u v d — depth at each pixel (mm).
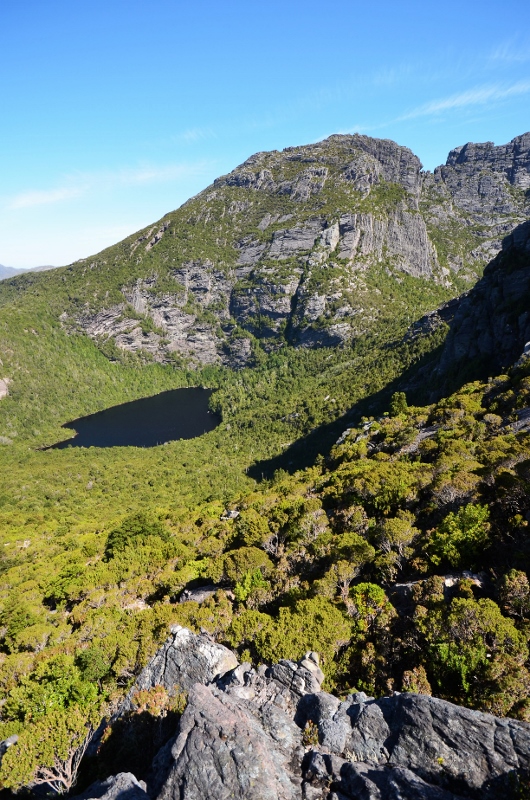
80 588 59844
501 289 125688
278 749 19297
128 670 34000
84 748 24672
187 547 68688
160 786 17969
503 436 61281
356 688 26062
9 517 133500
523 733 17062
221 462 181250
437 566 36375
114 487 163500
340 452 93812
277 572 44094
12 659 44938
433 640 25969
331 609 32375
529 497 38000
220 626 35188
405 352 194125
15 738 27031
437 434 74938
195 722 19531
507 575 28891
